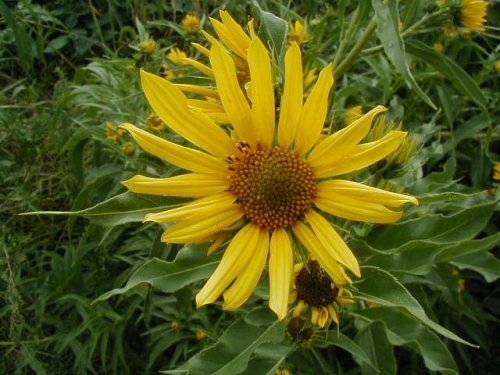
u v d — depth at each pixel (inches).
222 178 5.4
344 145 5.2
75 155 10.9
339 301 6.5
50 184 12.1
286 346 6.8
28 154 12.1
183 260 6.1
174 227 5.0
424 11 8.7
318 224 5.2
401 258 6.2
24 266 10.9
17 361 10.6
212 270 6.1
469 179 12.7
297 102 5.3
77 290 10.6
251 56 5.1
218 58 5.2
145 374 10.7
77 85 12.2
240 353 6.0
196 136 5.3
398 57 6.8
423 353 6.5
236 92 5.3
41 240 12.0
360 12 8.2
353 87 10.0
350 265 4.9
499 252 11.7
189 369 5.9
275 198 5.3
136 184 5.1
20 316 9.9
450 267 9.6
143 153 10.0
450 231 6.1
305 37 8.7
